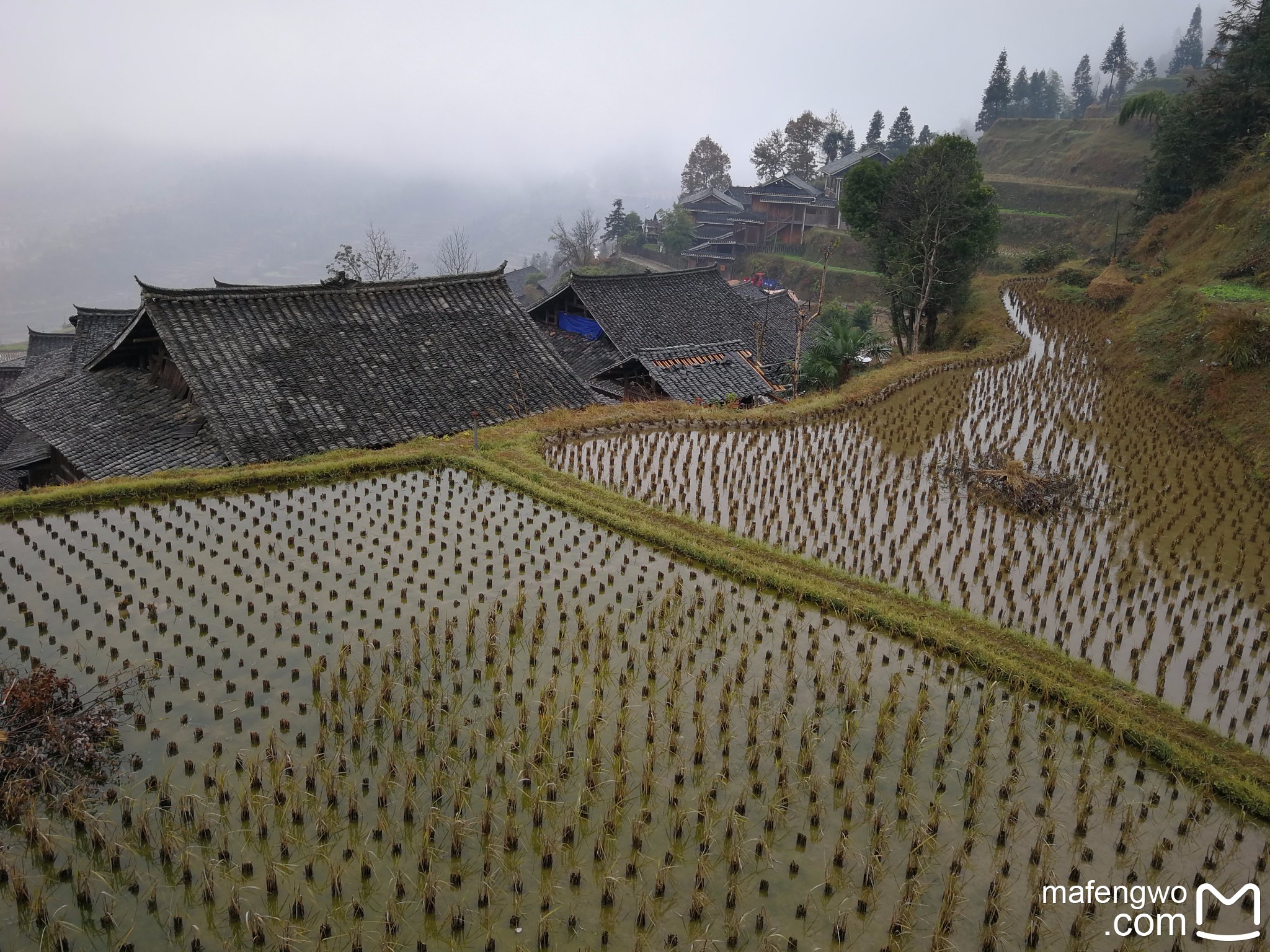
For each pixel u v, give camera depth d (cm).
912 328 3678
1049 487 1608
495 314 2328
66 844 725
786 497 1605
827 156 9269
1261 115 3984
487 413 2031
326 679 955
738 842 747
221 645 1006
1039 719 954
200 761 814
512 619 1089
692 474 1723
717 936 664
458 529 1370
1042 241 6475
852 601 1157
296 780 789
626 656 1036
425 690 941
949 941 664
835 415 2173
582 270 7006
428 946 646
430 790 791
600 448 1848
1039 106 11444
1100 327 3319
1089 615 1182
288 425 1791
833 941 663
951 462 1781
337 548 1285
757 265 7425
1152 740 892
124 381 2028
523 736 873
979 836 775
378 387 1975
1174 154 4259
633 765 843
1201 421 2103
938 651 1067
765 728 909
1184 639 1128
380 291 2230
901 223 3509
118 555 1226
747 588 1226
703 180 10875
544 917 661
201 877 696
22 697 848
